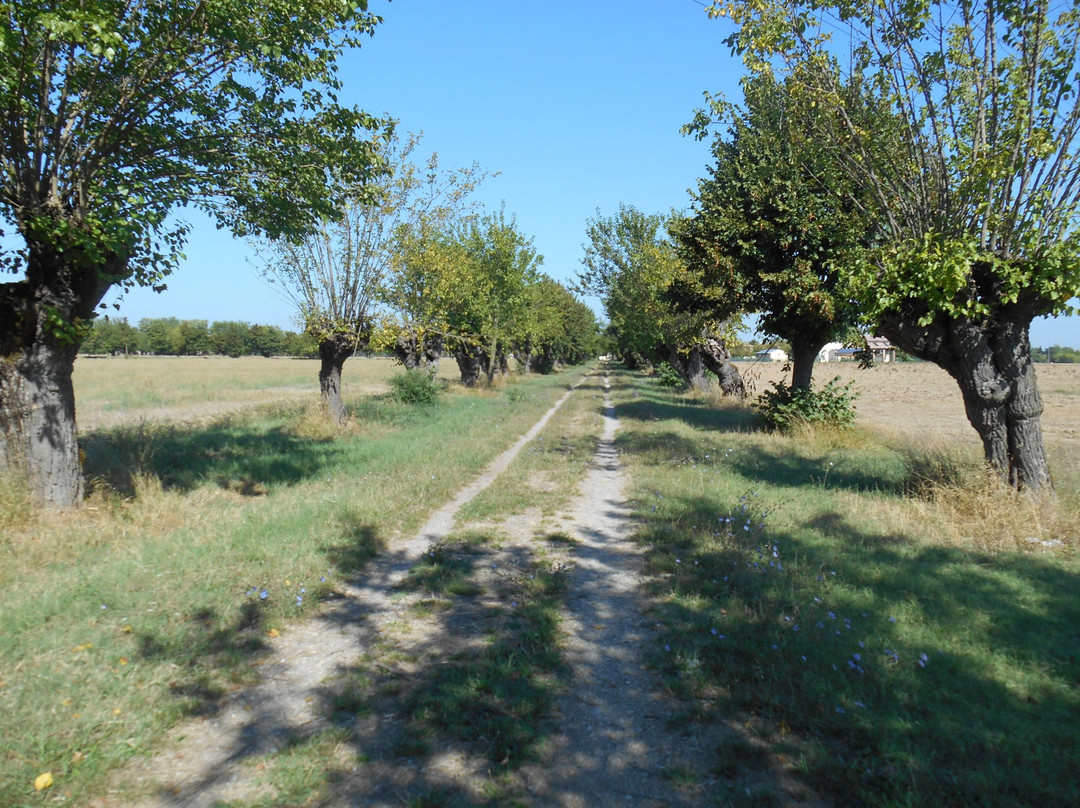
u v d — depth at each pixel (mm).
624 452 14172
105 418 18906
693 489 9680
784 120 10648
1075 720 3656
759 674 4242
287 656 4668
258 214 8945
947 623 4914
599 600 5766
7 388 7199
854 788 3166
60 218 6953
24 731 3523
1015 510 7188
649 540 7430
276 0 7676
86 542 6621
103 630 4746
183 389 32875
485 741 3625
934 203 8750
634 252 30953
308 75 8414
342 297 15477
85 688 3982
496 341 34875
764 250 15977
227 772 3371
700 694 4102
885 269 8641
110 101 7383
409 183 15234
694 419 20406
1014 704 3818
